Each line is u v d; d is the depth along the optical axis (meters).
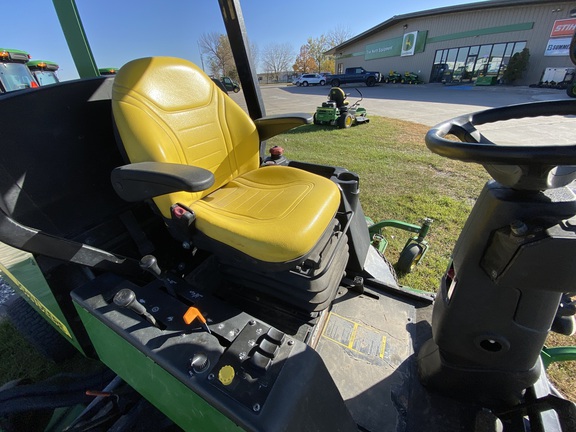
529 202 0.70
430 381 1.11
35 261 1.13
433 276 2.37
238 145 1.61
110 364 1.14
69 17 1.39
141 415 1.18
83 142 1.25
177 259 1.54
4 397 1.33
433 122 8.31
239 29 1.56
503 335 0.87
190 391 0.81
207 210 1.23
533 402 0.90
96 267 1.14
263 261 1.05
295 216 1.14
